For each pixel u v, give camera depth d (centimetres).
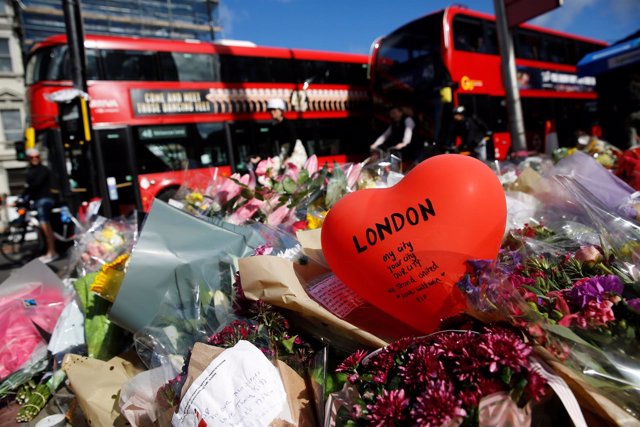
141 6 1922
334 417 107
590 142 312
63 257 780
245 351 121
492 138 957
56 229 798
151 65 827
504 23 716
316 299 144
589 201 161
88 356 199
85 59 718
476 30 966
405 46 941
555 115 1201
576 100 1280
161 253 171
